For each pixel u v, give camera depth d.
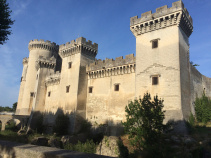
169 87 22.97
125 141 22.73
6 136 27.70
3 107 99.62
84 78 36.22
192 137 18.27
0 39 21.81
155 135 15.32
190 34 28.20
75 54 38.00
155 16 25.84
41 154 8.95
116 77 31.45
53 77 43.62
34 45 53.44
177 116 21.25
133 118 16.66
